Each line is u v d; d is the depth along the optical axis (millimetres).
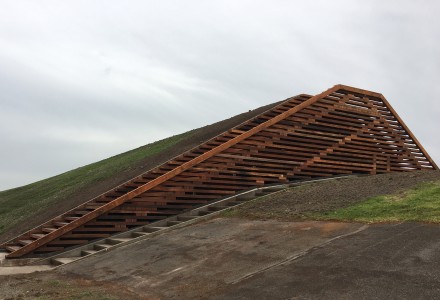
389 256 6770
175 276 8023
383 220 8789
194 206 13594
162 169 14125
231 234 10172
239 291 6676
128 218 12445
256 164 15039
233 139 14688
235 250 8844
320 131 17047
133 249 10578
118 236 12008
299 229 9398
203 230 11117
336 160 17172
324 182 14531
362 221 9023
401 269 6215
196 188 13727
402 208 9383
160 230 11844
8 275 9359
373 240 7656
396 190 11266
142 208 12656
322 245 7992
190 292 7062
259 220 11062
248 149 15023
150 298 7059
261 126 15406
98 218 11984
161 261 9133
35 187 30922
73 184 23672
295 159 16031
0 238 15820
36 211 18844
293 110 16297
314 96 17109
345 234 8383
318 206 11102
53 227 12719
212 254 8922
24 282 8641
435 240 7066
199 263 8516
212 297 6648
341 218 9562
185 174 13539
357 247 7461
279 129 15914
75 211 13164
